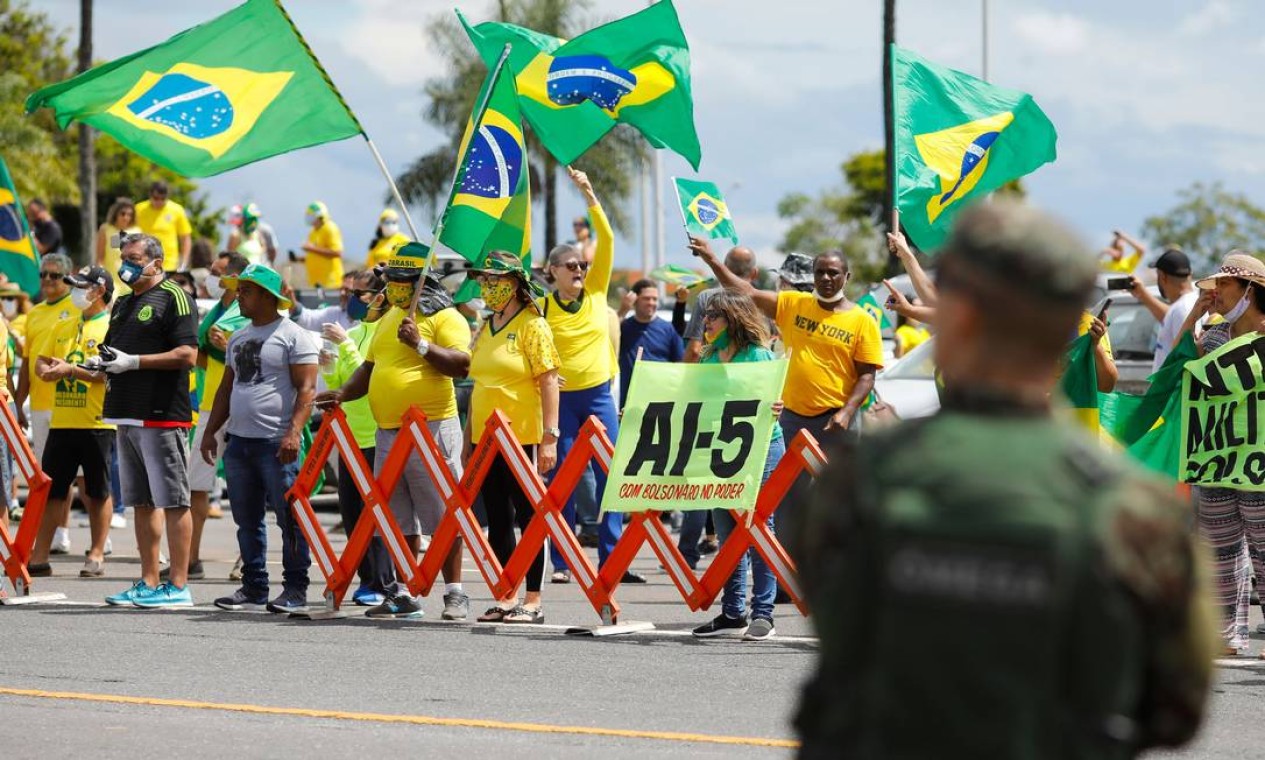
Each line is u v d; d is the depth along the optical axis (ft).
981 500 16.90
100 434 85.51
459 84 313.12
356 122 81.71
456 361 68.08
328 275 152.76
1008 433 17.38
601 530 81.87
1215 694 53.01
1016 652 16.65
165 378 71.82
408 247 68.33
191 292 94.53
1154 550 16.72
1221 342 60.44
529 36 84.58
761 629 63.87
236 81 81.51
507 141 78.23
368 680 54.65
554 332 82.58
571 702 51.06
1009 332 17.66
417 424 67.92
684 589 65.05
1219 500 60.49
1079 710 16.80
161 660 58.39
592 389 82.84
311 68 81.61
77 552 97.76
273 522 121.29
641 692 52.75
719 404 63.87
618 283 317.42
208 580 85.81
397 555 69.15
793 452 63.10
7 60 426.51
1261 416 59.16
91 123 81.10
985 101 73.31
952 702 16.83
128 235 72.64
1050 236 17.60
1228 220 622.54
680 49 83.41
